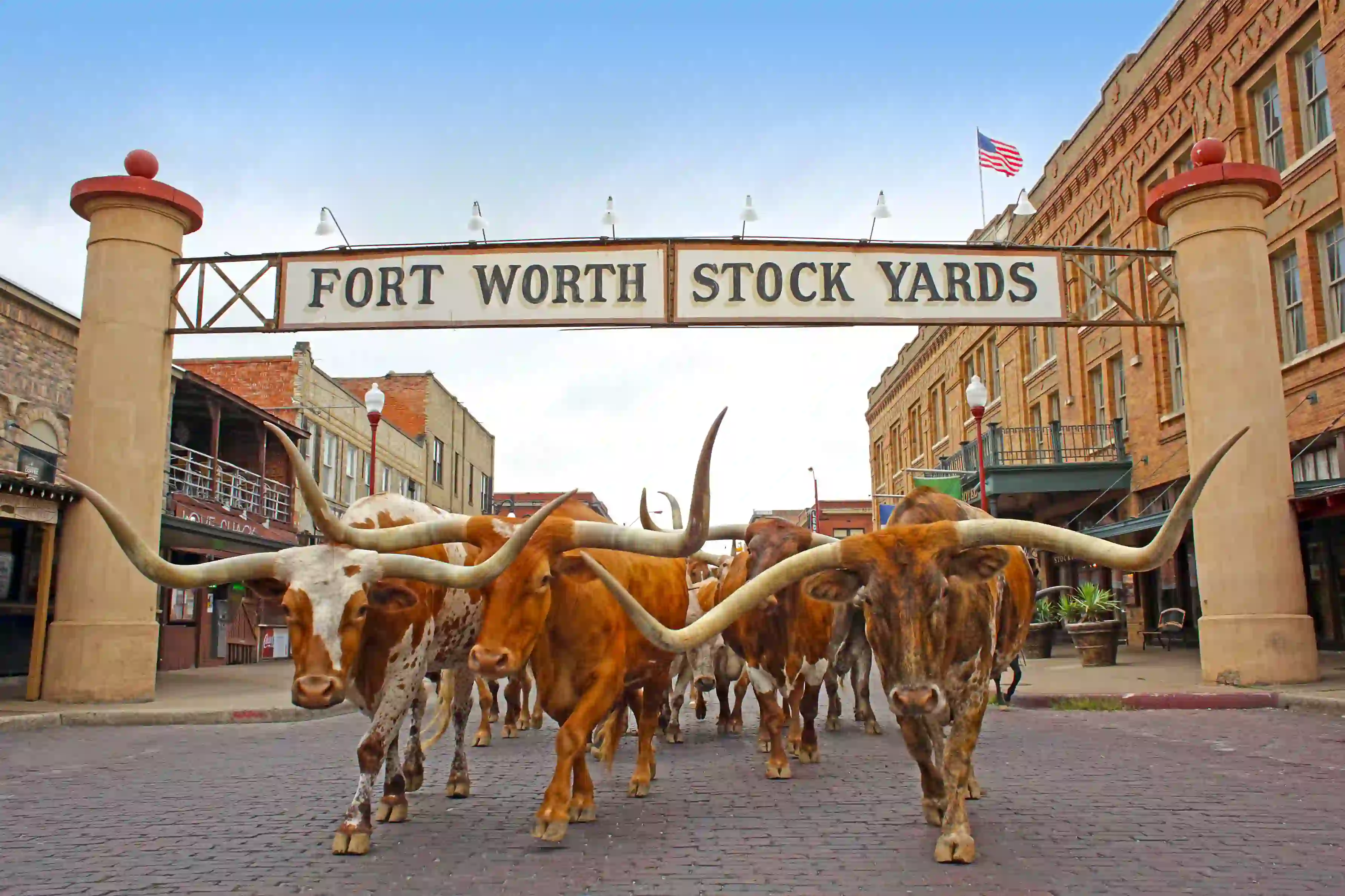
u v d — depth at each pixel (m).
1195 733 9.40
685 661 10.33
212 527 18.92
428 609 5.88
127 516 12.98
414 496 38.12
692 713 12.89
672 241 13.43
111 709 12.24
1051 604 19.97
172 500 19.61
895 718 11.23
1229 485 13.05
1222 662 12.84
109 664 12.71
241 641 24.09
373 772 5.47
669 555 5.54
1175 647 20.25
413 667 5.70
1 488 11.93
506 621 5.25
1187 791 6.61
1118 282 22.23
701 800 6.66
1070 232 24.81
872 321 13.48
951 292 13.65
